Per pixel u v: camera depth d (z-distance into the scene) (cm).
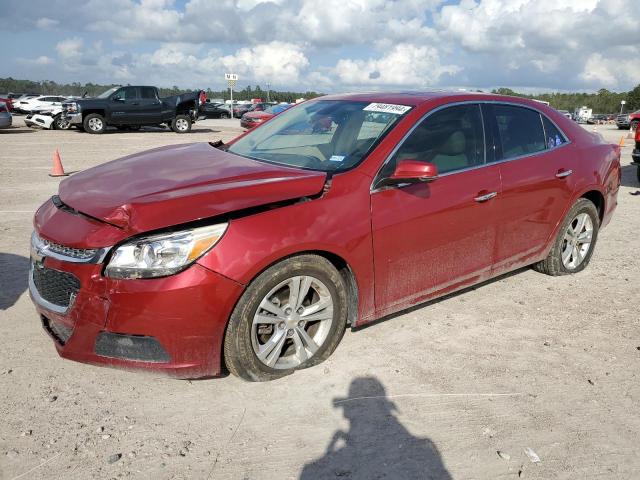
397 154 353
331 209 316
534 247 452
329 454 260
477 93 423
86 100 2084
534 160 433
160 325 273
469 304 436
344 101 422
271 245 289
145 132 2281
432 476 247
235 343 296
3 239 579
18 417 280
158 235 271
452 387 318
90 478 240
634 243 624
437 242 369
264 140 419
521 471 251
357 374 328
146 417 284
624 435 279
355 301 340
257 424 281
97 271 272
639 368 345
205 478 243
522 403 304
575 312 426
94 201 301
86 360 287
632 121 1688
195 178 323
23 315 394
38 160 1275
